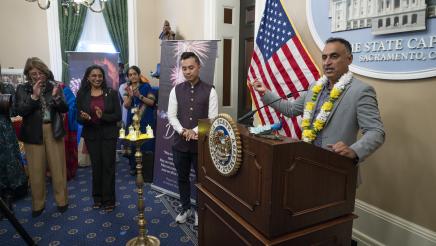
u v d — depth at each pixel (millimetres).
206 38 3627
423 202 1761
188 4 4105
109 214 2676
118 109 2684
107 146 2656
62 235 2326
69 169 3580
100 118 2568
